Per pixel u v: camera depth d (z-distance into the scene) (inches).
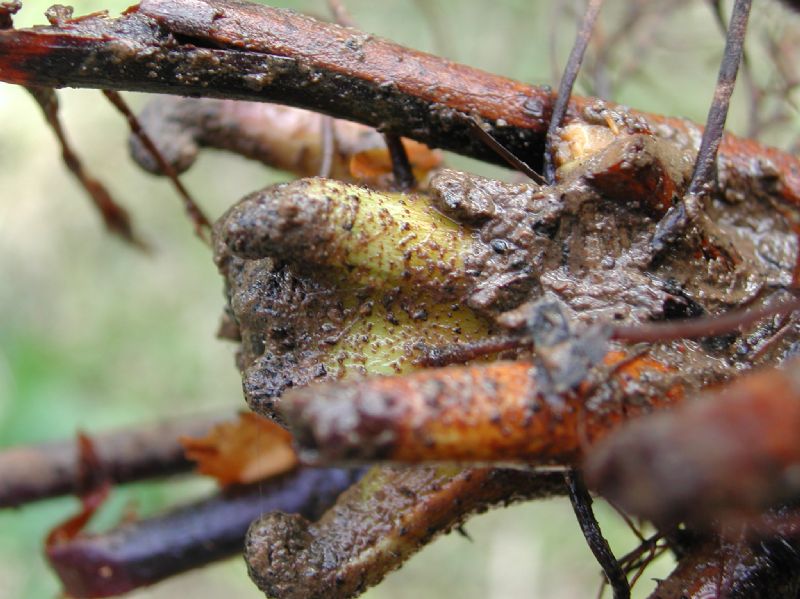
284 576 3.4
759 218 3.8
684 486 2.2
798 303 3.0
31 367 11.9
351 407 2.6
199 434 5.4
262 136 4.5
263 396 3.3
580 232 3.3
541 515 11.5
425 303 3.3
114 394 12.8
